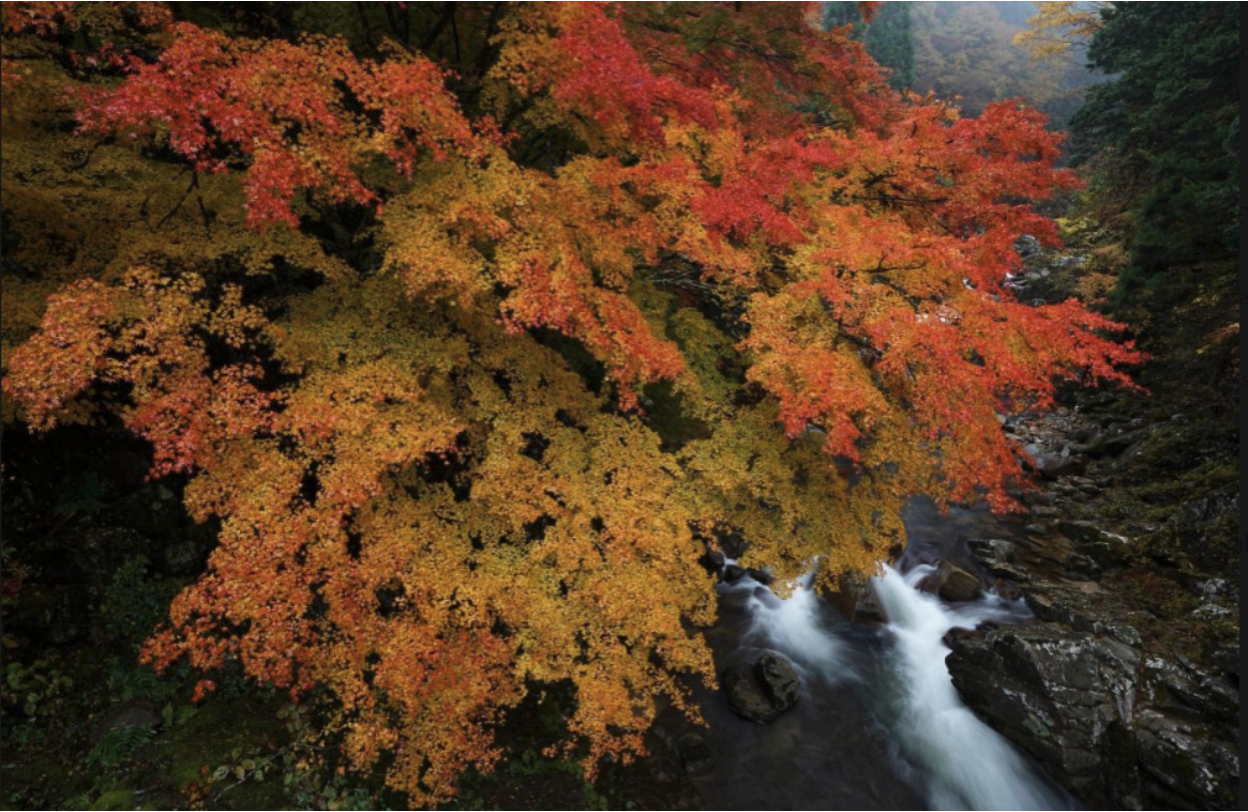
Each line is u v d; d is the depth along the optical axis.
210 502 5.66
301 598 4.74
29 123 5.66
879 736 8.93
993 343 6.48
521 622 5.96
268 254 5.79
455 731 5.95
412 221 5.56
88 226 6.11
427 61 5.34
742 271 7.09
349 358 5.96
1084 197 24.62
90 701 6.76
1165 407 15.41
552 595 6.21
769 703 9.06
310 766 6.64
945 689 9.76
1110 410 16.86
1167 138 16.48
